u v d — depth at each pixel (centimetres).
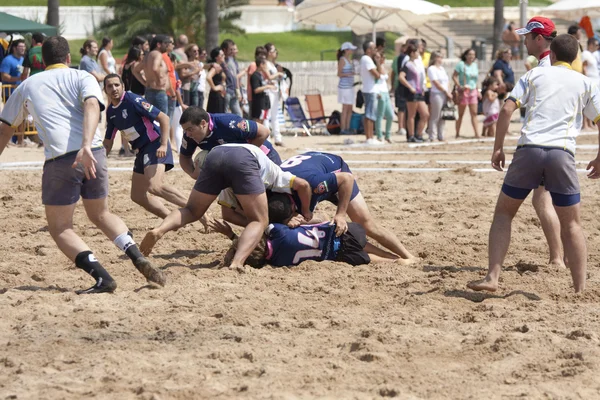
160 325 1340
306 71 8188
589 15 6781
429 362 1188
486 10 9700
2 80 4441
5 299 1488
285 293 1540
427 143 4434
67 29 10106
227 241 2022
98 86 1511
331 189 1745
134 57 3538
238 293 1521
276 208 1734
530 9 8694
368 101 4328
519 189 1523
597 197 2658
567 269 1708
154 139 2012
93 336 1284
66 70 1518
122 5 9406
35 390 1063
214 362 1162
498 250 1527
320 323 1352
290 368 1151
